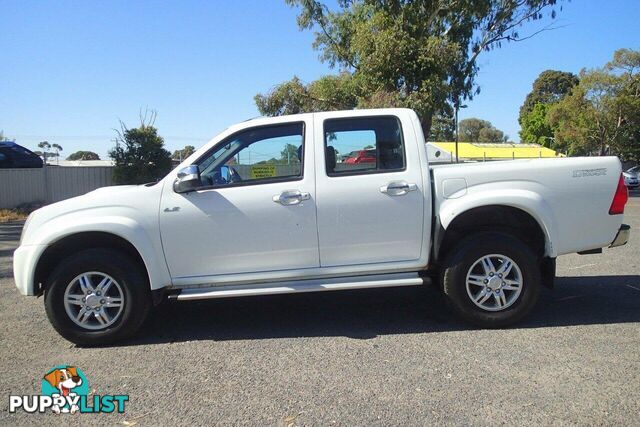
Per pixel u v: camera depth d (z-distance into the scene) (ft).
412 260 16.99
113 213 16.17
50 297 15.85
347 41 84.38
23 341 16.78
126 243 16.71
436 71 68.33
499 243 16.42
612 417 11.09
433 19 76.38
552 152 159.63
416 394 12.30
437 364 14.01
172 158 77.46
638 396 11.96
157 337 16.89
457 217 16.75
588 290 21.22
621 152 145.79
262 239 16.47
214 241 16.40
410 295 21.16
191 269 16.51
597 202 17.07
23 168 69.51
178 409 11.89
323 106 81.71
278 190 16.47
